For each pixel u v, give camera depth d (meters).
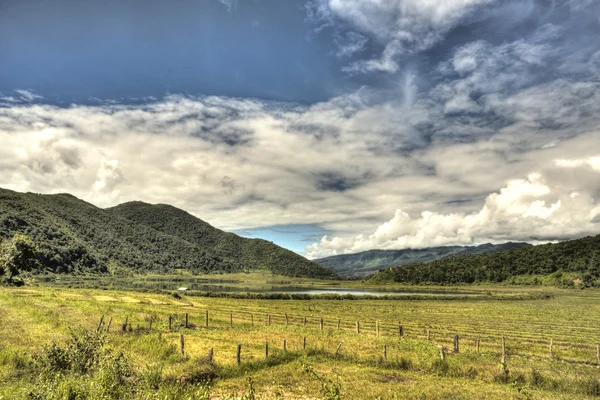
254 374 22.23
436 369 24.39
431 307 89.44
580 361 31.94
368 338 36.59
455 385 20.88
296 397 18.16
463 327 55.62
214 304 83.12
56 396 12.36
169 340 32.38
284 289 174.00
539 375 22.31
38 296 58.84
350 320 61.72
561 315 74.50
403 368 24.98
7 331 28.02
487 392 19.34
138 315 47.91
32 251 106.44
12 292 62.03
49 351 17.53
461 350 34.09
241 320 55.81
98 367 16.19
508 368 24.50
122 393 13.51
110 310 48.62
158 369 19.36
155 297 84.62
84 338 18.53
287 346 31.66
